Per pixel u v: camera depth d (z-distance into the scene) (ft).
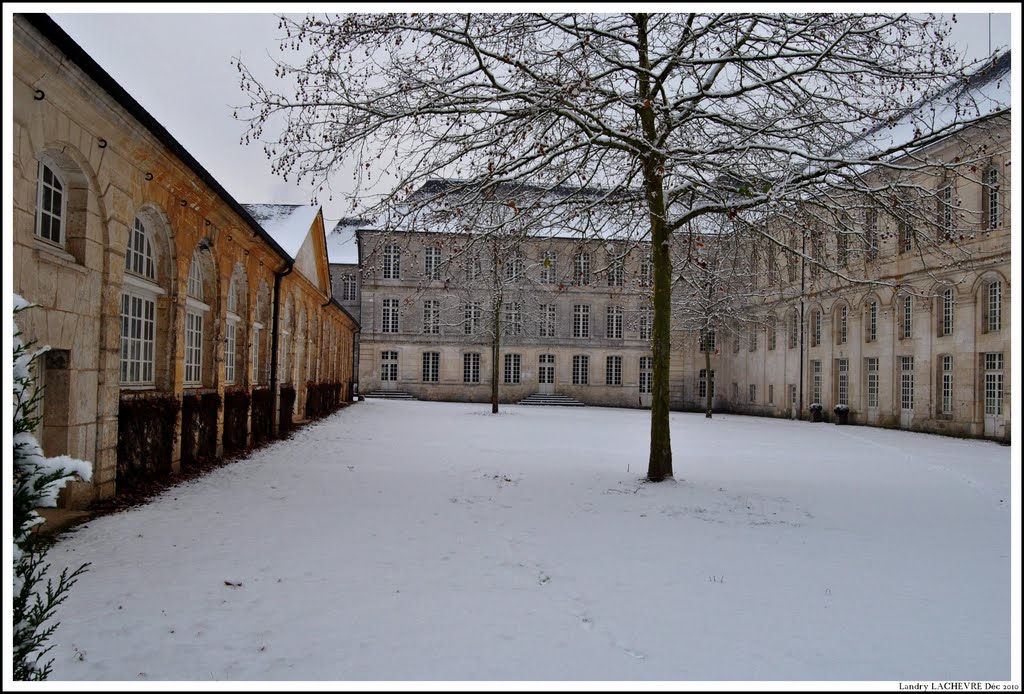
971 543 25.62
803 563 22.50
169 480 35.06
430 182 36.86
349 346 134.62
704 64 32.99
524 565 21.56
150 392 35.35
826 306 114.83
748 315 127.95
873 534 26.96
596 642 15.34
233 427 48.06
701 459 51.75
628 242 40.06
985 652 15.19
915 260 92.02
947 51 31.60
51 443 26.12
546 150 31.81
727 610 17.71
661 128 37.96
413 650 14.66
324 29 28.48
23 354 10.16
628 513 30.12
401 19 29.43
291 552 22.40
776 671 13.97
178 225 36.76
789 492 36.52
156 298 36.60
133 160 30.83
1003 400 77.82
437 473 41.24
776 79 31.55
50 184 26.22
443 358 159.63
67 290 25.95
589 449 57.52
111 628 15.44
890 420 98.02
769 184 31.42
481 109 31.91
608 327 163.32
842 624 16.83
